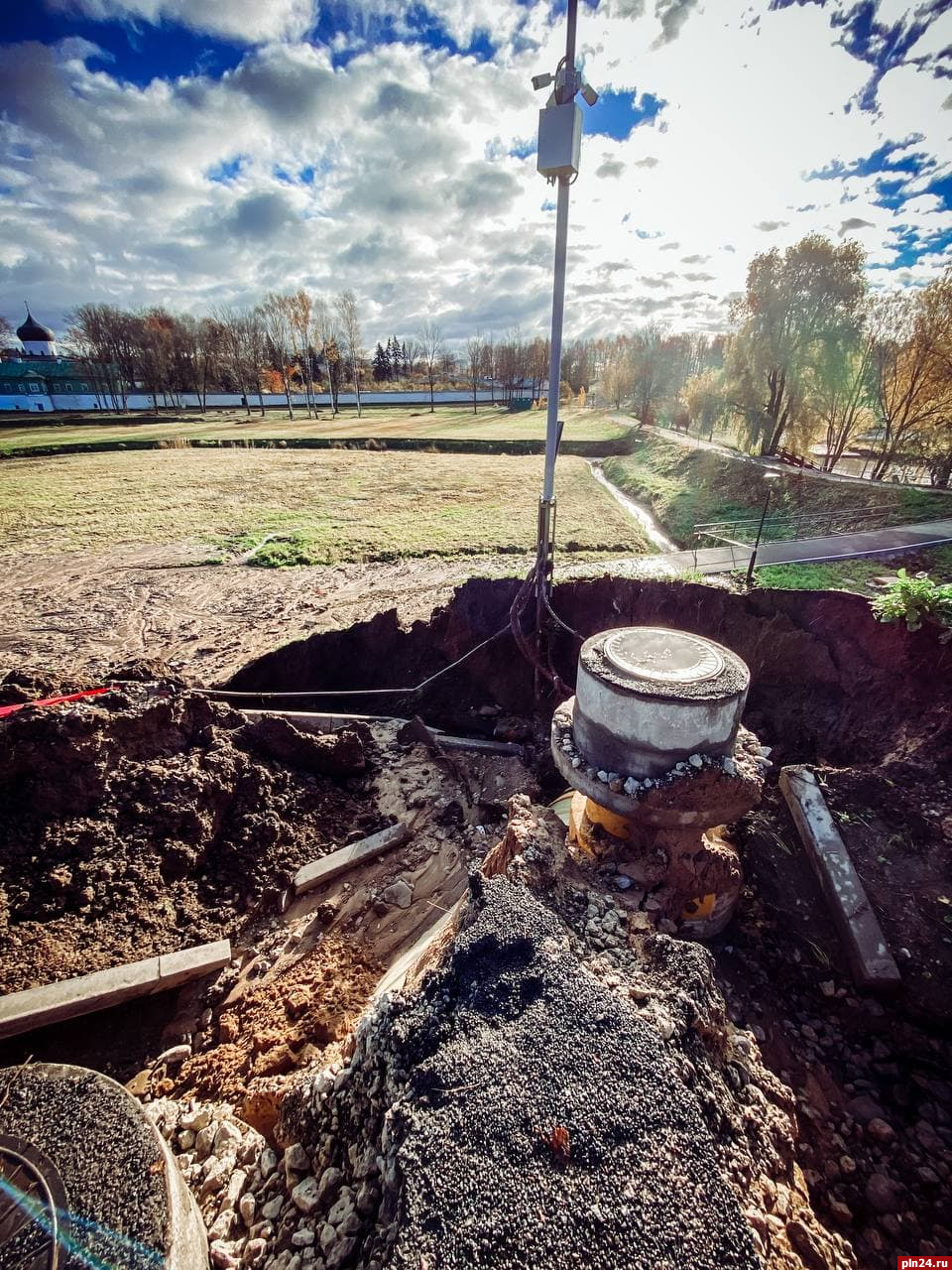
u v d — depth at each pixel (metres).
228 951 5.84
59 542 20.02
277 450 41.00
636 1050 3.12
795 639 9.12
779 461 24.72
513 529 20.64
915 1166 4.02
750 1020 4.85
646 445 35.75
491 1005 3.40
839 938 5.51
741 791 5.09
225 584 16.27
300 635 12.54
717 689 4.98
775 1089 3.83
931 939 5.23
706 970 3.89
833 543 13.90
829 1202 3.73
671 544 19.44
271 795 7.54
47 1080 3.29
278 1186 3.40
